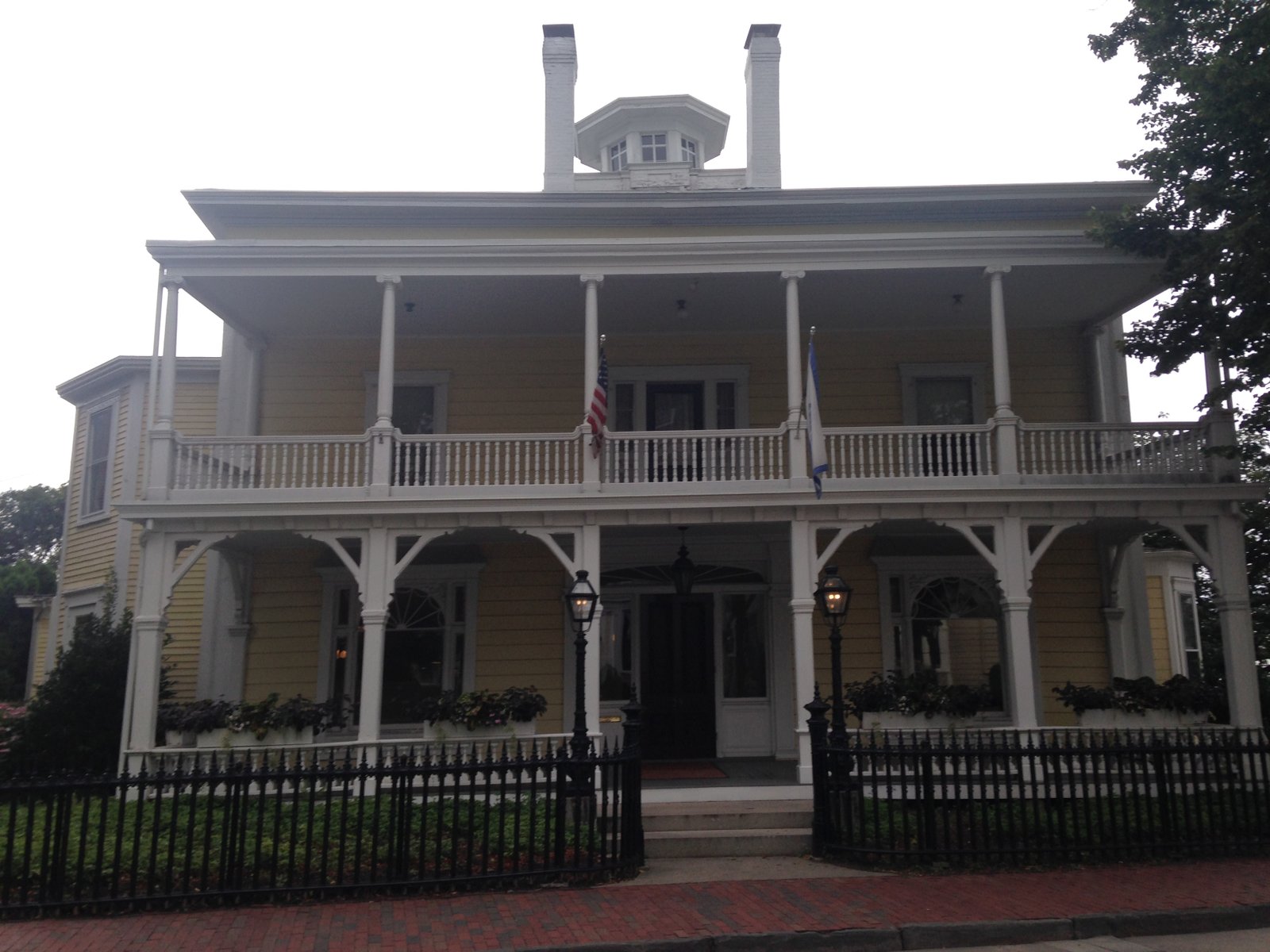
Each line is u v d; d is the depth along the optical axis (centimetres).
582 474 1373
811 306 1504
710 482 1299
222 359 1609
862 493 1277
